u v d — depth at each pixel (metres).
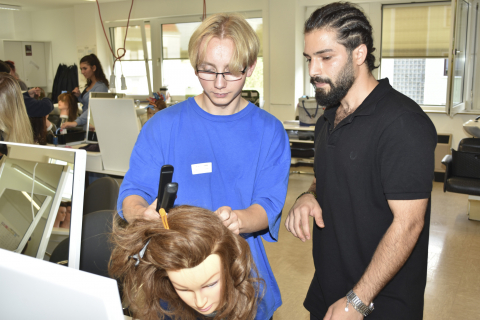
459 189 3.74
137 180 1.18
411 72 5.84
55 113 6.33
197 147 1.18
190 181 1.18
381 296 1.18
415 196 1.03
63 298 0.58
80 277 0.56
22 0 7.66
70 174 0.87
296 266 3.10
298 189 5.09
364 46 1.09
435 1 5.48
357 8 1.09
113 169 3.11
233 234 0.73
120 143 2.96
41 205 0.90
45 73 9.16
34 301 0.62
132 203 1.06
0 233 0.96
